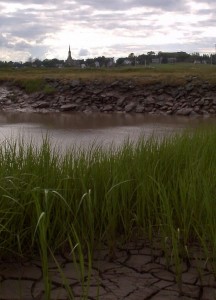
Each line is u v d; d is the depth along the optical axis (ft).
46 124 84.53
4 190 12.84
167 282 12.07
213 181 15.11
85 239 13.25
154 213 14.70
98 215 14.53
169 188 15.15
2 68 231.09
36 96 128.88
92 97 124.16
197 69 192.54
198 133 24.90
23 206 13.00
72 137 62.18
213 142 22.24
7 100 127.24
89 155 16.88
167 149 19.61
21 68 239.30
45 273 10.69
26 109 118.32
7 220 13.03
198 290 11.62
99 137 62.13
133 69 198.08
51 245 13.58
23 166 15.35
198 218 13.82
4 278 12.17
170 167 17.74
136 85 127.65
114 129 75.92
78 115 106.73
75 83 130.62
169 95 122.21
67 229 13.60
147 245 14.52
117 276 12.38
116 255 13.79
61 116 103.40
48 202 13.38
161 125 82.69
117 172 15.52
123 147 19.61
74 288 11.63
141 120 94.43
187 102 116.57
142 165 16.75
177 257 11.80
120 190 15.11
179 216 14.28
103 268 12.85
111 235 13.60
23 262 13.14
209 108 112.88
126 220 14.65
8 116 102.01
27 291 11.48
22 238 13.34
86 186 14.75
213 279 12.17
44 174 14.90
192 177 15.08
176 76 132.05
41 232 10.84
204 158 18.21
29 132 68.54
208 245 13.47
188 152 19.30
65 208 13.85
